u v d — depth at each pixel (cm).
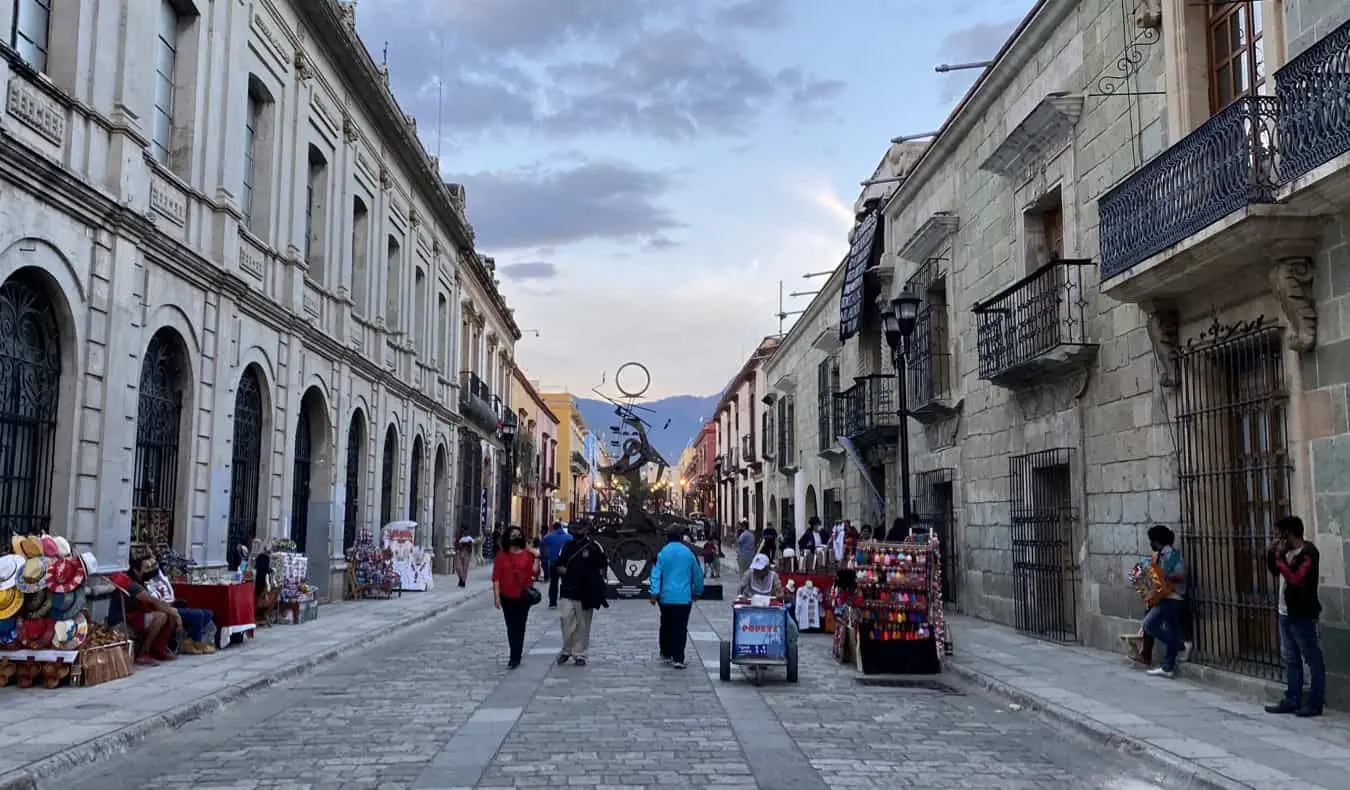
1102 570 1298
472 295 3922
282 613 1647
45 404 1145
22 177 1042
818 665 1248
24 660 983
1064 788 663
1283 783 630
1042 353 1346
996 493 1658
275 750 767
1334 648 863
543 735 815
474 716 899
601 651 1379
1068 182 1384
